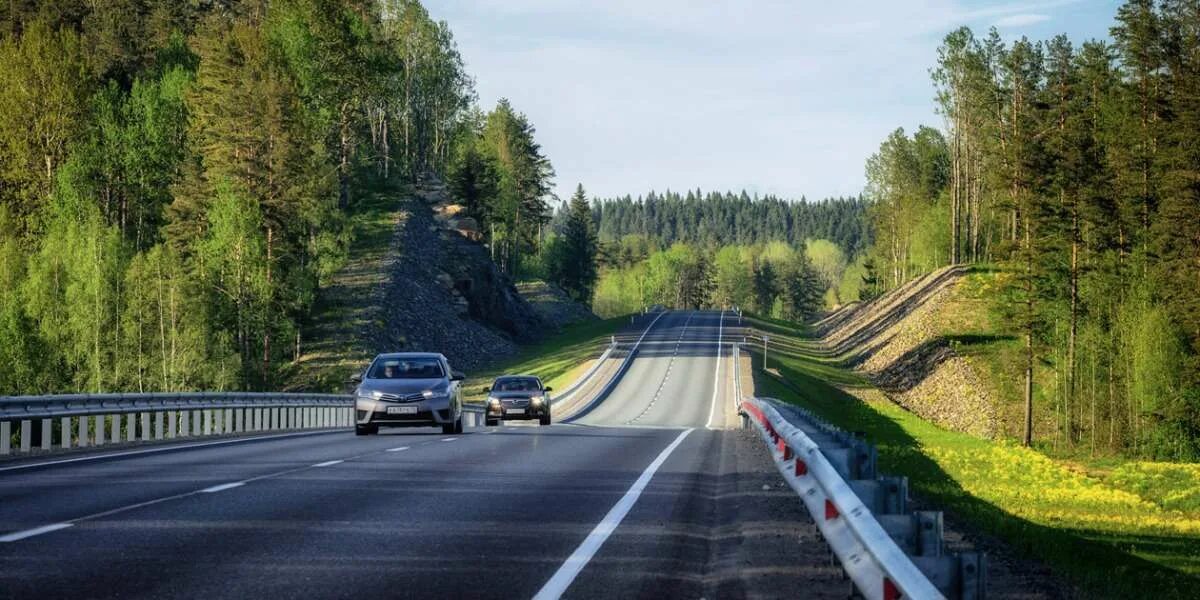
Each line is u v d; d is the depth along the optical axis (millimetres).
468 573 8484
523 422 47719
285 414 38812
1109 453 75375
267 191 86625
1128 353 77625
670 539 10609
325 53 114625
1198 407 71750
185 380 72938
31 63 96500
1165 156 76562
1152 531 26594
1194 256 74875
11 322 71625
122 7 160500
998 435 83938
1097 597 9945
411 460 19109
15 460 19500
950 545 12695
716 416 74438
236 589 7695
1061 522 26969
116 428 26000
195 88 106125
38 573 8117
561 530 10914
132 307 74375
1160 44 81938
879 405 86812
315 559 8953
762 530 11273
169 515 11531
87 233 76312
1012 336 101250
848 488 8469
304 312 95938
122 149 95625
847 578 8523
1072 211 79250
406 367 29328
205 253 79000
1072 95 89875
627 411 77312
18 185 93688
